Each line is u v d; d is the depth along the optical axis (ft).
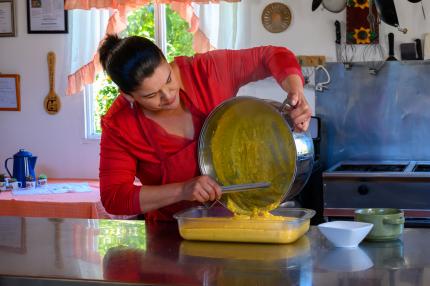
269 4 12.83
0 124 14.80
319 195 12.28
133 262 4.78
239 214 5.59
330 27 12.62
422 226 10.10
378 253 4.88
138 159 6.39
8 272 4.60
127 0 13.00
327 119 12.69
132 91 5.53
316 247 5.13
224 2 12.86
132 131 6.20
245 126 5.74
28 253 5.18
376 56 12.46
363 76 12.48
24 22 14.46
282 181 5.43
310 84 12.74
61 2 14.15
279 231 5.19
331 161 12.75
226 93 6.35
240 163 5.72
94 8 13.61
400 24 12.34
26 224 6.49
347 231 5.01
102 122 6.34
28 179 12.87
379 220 5.27
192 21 12.91
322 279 4.18
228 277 4.28
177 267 4.58
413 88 12.29
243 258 4.79
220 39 12.96
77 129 14.39
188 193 5.54
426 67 12.19
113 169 6.20
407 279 4.15
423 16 12.21
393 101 12.41
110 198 6.04
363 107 12.53
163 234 5.83
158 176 6.42
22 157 12.92
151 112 6.14
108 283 4.29
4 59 14.62
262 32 12.92
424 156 12.37
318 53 12.70
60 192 12.19
